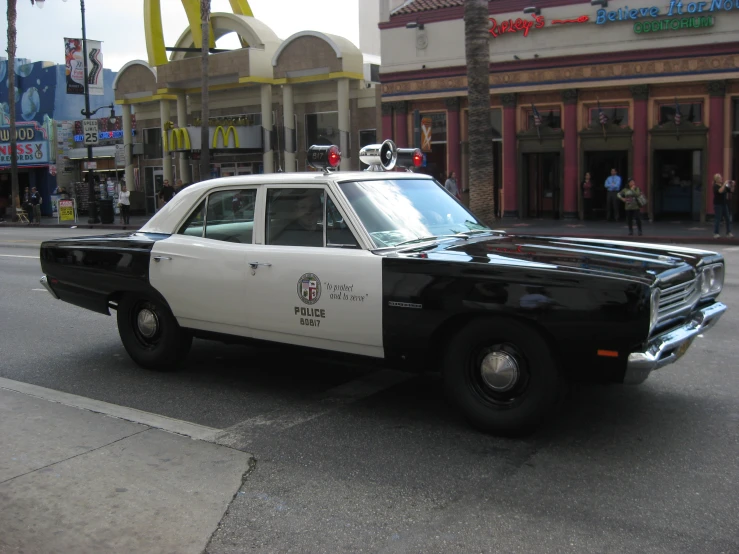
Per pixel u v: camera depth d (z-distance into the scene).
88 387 6.24
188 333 6.28
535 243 5.48
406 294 4.79
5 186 44.16
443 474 4.29
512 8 24.38
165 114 34.38
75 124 40.44
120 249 6.40
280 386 6.14
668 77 22.25
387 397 5.76
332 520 3.77
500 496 3.99
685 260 4.98
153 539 3.60
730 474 4.21
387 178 5.79
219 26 31.95
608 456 4.48
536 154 25.17
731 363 6.47
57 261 6.88
